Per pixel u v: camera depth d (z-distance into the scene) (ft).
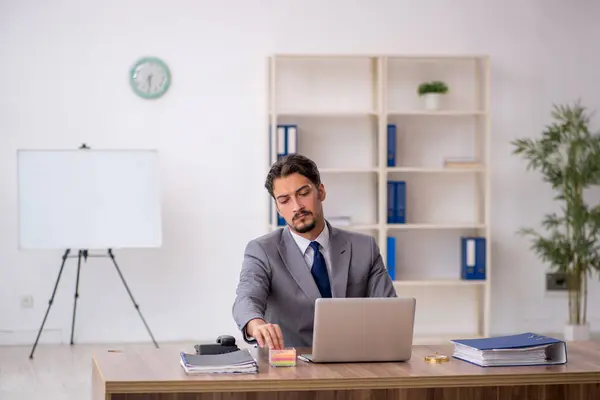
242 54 23.48
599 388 9.75
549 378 9.61
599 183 22.66
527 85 24.32
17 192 21.79
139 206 21.47
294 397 9.17
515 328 24.61
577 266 22.91
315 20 23.67
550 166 22.68
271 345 9.93
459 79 24.22
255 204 23.65
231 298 23.63
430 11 24.02
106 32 23.04
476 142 24.26
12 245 22.89
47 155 21.18
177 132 23.35
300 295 11.29
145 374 9.31
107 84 23.07
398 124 24.06
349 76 23.93
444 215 24.32
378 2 23.82
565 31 24.40
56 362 20.66
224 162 23.53
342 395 9.23
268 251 11.39
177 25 23.25
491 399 9.50
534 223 24.57
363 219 24.09
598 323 24.79
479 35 24.16
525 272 24.58
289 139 22.79
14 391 17.65
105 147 23.09
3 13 22.66
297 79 23.80
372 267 11.82
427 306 24.36
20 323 22.97
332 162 23.91
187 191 23.43
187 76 23.34
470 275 23.40
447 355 10.75
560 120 24.13
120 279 23.31
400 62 23.95
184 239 23.45
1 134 22.74
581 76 24.48
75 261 23.15
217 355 9.91
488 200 23.26
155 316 23.44
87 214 21.31
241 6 23.44
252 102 23.56
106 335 23.30
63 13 22.88
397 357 10.24
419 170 22.86
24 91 22.79
